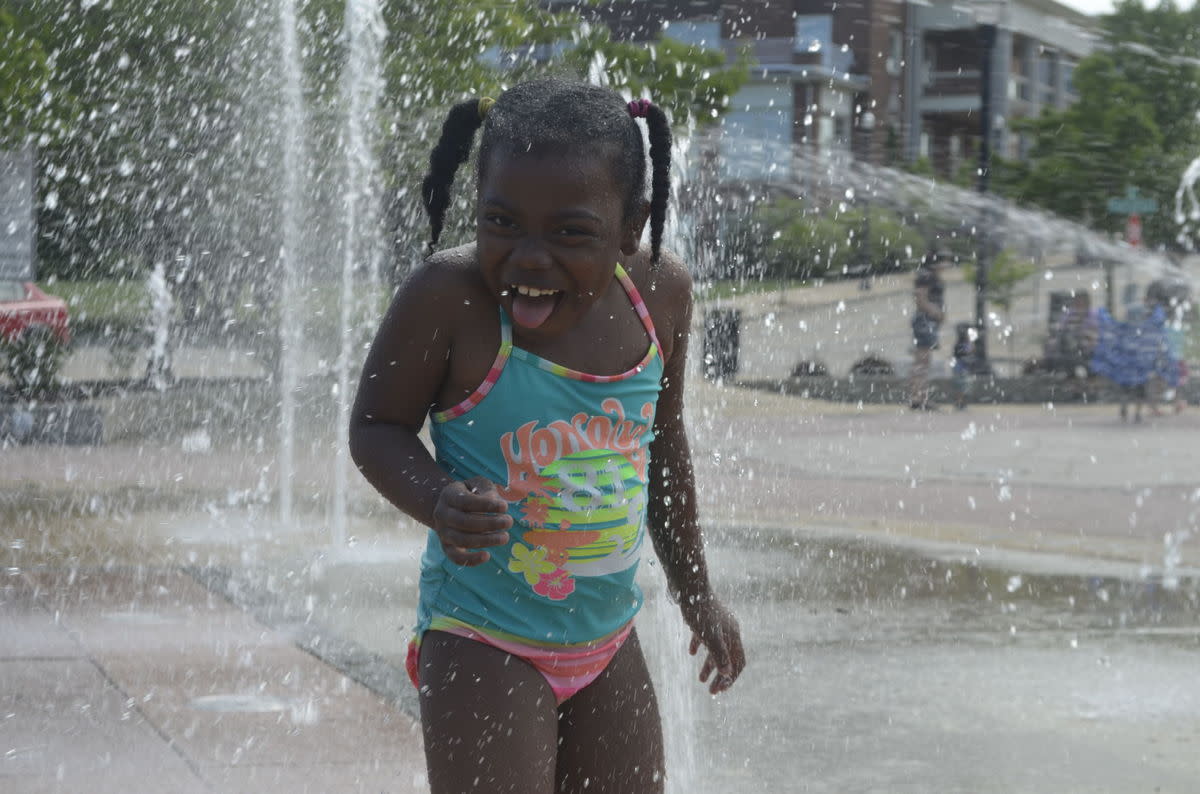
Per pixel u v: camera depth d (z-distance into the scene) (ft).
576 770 8.05
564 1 46.50
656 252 7.97
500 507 6.83
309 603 19.13
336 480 32.12
